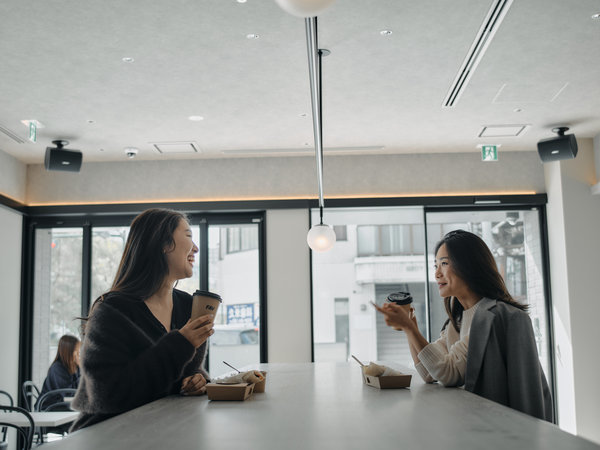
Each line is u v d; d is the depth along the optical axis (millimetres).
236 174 7465
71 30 4133
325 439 1273
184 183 7465
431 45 4457
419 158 7445
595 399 6641
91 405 1768
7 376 7043
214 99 5480
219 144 6863
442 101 5633
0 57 4523
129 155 6957
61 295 7535
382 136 6711
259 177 7453
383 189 7410
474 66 4824
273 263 7316
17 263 7309
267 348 7211
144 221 2049
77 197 7477
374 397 1994
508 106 5797
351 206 7312
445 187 7414
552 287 7234
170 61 4660
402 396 1993
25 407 7234
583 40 4422
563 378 6957
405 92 5395
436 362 2180
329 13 3957
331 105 5695
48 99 5375
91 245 7594
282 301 7262
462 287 2242
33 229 7594
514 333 2070
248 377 2096
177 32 4195
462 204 7309
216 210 7348
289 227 7359
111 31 4164
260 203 7332
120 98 5398
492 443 1197
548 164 7328
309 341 7199
